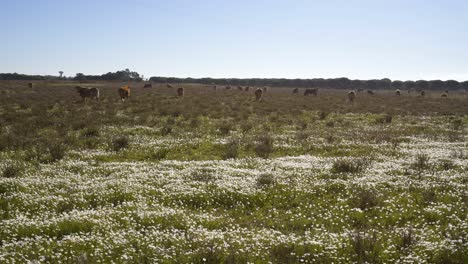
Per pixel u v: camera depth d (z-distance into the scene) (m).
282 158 20.05
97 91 50.22
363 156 20.23
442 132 30.11
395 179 15.20
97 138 24.58
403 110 48.53
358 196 12.84
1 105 41.62
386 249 8.80
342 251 8.79
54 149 19.67
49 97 54.34
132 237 9.39
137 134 26.70
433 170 16.84
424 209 11.62
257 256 8.52
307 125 33.09
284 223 11.02
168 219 10.83
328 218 11.21
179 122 32.50
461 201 12.45
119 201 12.36
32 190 13.33
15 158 18.95
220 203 12.84
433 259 8.31
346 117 39.91
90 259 8.27
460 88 175.88
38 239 9.03
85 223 10.18
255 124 32.78
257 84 174.50
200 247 8.73
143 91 76.25
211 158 20.44
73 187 13.70
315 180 15.12
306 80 183.50
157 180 14.78
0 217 10.95
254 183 14.50
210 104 48.72
